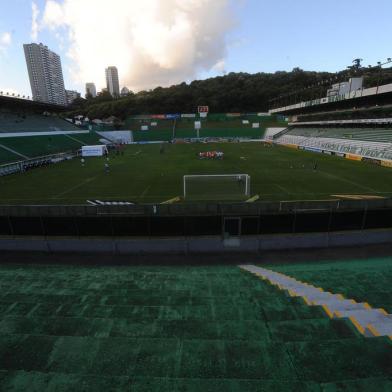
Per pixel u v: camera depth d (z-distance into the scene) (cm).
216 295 895
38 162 4434
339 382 441
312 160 4653
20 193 2775
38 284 1017
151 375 500
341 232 1373
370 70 7969
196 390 443
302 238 1355
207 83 14775
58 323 692
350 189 2748
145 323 693
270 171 3716
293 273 1082
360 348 543
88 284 1008
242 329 650
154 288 962
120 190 2836
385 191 2655
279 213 1345
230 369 505
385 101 5931
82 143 6812
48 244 1370
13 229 1382
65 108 7838
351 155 4791
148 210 1350
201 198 2505
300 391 435
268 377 484
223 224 1356
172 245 1348
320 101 6725
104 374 507
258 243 1352
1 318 720
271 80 13475
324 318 677
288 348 548
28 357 546
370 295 882
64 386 457
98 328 675
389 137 4722
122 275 1089
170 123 10450
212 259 1295
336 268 1142
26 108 7181
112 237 1382
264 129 9500
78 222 1362
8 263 1270
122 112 11975
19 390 455
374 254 1294
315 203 1337
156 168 4094
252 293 901
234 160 4738
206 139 8838
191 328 666
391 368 494
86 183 3173
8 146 4772
